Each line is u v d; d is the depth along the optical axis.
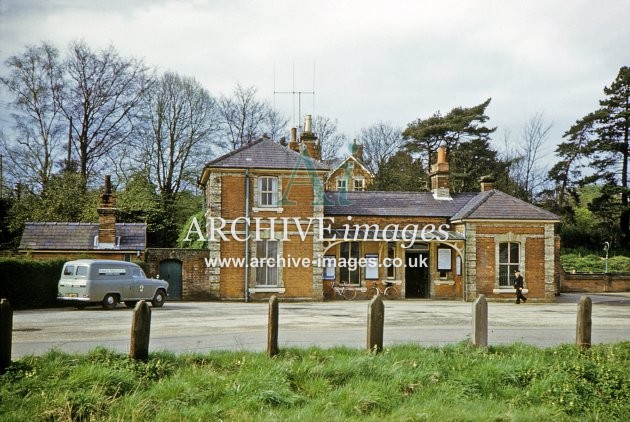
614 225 58.94
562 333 18.03
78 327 18.06
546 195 61.72
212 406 9.38
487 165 61.12
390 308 28.36
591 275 46.72
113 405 9.28
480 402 10.20
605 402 10.74
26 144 43.94
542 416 9.73
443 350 12.88
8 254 33.12
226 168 33.09
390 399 9.95
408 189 60.06
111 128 46.44
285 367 10.95
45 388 9.59
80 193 42.88
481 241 34.88
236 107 57.75
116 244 32.84
